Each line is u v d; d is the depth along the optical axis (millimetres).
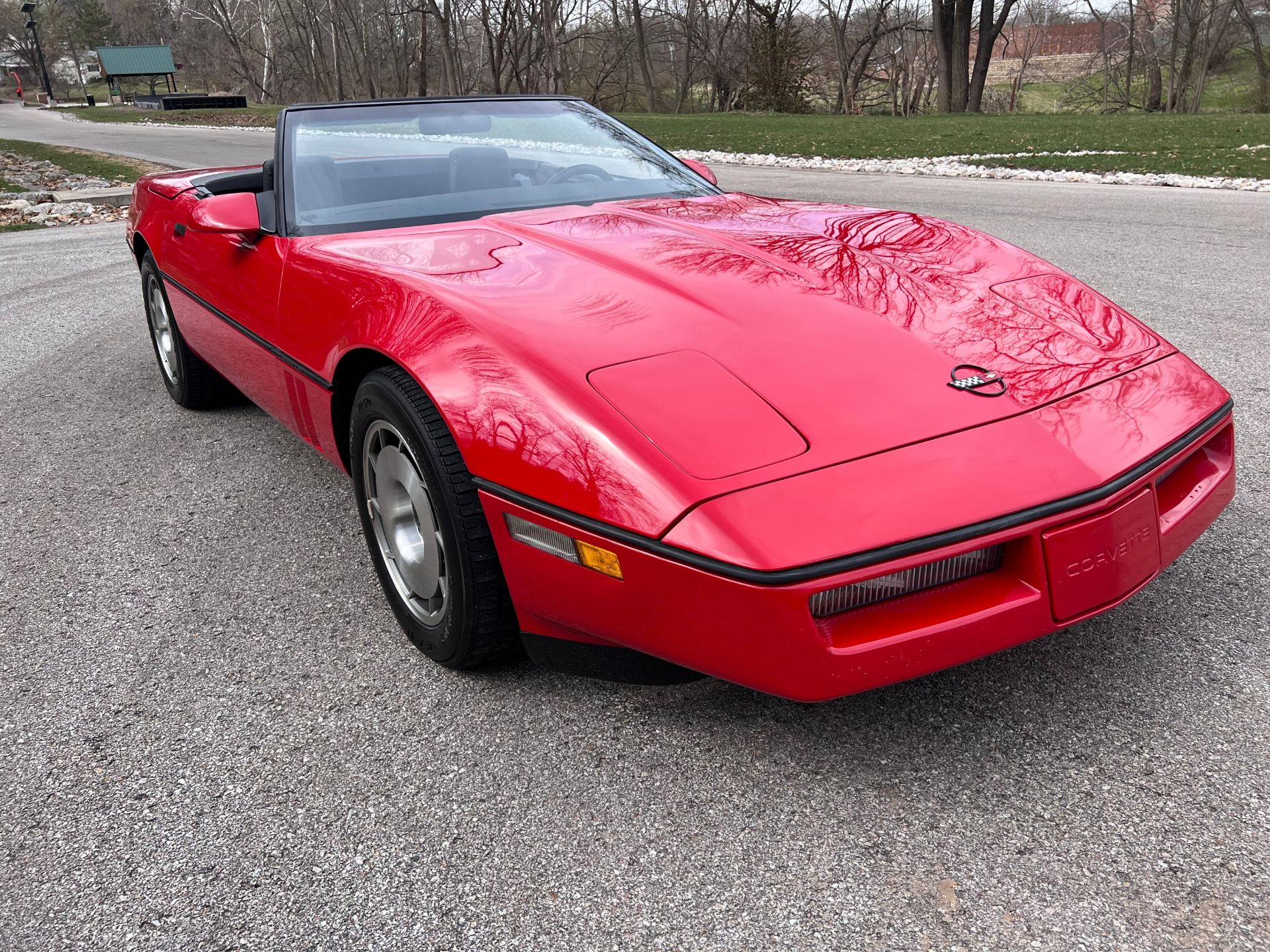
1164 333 4551
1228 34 40906
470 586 1966
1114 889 1491
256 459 3703
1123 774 1741
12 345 5516
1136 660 2082
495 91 46438
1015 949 1396
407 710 2090
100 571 2832
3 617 2584
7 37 112375
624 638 1755
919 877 1540
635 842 1659
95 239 9555
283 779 1882
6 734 2076
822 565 1497
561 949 1449
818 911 1488
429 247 2471
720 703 2041
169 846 1718
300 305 2576
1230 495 2018
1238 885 1482
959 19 39906
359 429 2252
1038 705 1955
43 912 1581
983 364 1861
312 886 1606
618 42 50625
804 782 1781
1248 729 1844
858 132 23266
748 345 1854
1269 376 3873
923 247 2398
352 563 2822
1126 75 45781
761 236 2434
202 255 3387
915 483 1585
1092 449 1704
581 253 2309
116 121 46875
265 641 2410
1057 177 12633
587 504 1676
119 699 2186
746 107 41875
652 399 1730
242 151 21984
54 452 3854
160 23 98688
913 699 2008
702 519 1560
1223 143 16047
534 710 2062
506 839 1688
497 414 1814
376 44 59812
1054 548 1611
